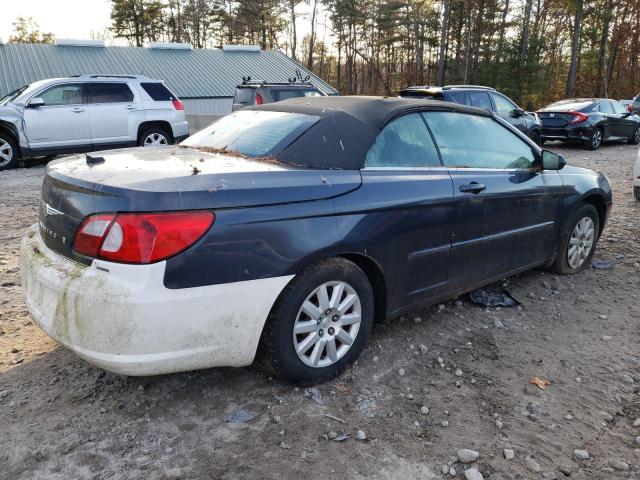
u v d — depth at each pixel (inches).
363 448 99.8
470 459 97.4
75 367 123.2
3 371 121.0
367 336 125.9
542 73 1526.8
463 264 145.9
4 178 398.3
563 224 181.8
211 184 100.3
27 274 110.7
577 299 173.3
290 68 1060.5
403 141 133.2
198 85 935.7
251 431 103.3
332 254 112.9
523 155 167.6
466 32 1953.7
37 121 435.8
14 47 909.8
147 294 92.4
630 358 136.3
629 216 281.9
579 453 100.2
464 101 467.5
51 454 95.0
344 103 137.0
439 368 129.4
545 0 1815.9
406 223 126.7
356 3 2124.8
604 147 642.2
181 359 97.8
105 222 94.4
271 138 127.2
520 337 146.8
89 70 898.7
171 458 95.2
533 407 114.7
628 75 1686.8
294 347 111.9
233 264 99.6
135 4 2207.2
